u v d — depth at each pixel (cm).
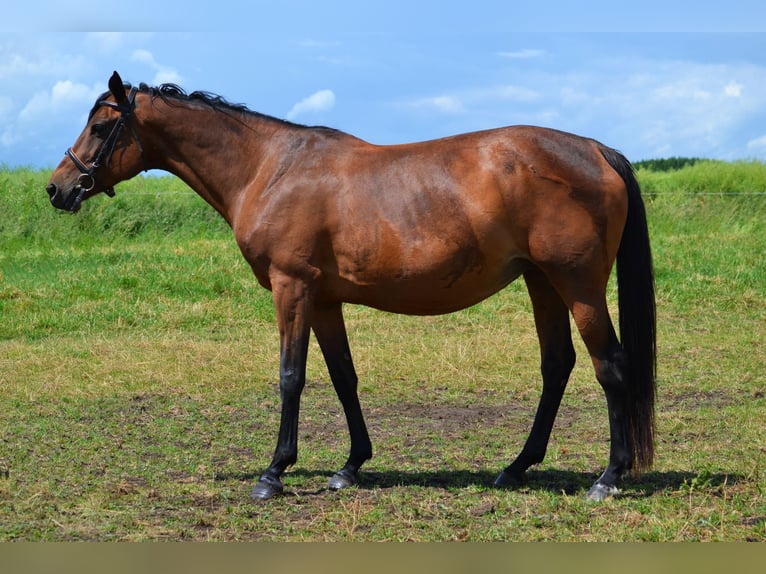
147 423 664
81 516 444
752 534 406
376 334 994
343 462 564
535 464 538
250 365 855
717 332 984
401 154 481
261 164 501
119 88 508
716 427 631
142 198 1742
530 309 1098
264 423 671
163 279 1190
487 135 474
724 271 1224
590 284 457
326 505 472
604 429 643
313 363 872
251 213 490
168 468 547
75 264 1283
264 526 434
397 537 411
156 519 444
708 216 1736
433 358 881
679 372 816
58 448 588
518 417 691
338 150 490
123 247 1473
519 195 454
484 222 457
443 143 480
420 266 464
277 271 483
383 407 725
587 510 448
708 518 427
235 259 1311
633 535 407
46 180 1812
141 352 901
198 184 522
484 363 867
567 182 451
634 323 468
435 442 616
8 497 474
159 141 518
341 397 519
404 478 524
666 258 1301
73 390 759
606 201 454
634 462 469
